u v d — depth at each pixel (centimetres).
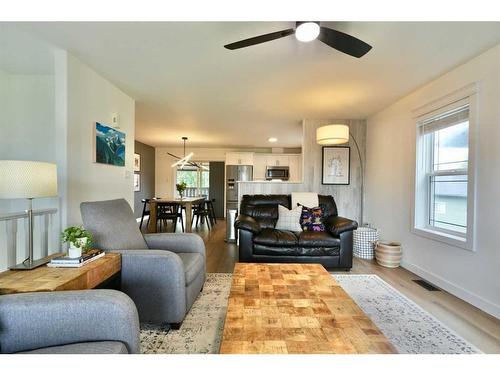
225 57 257
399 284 298
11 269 158
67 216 252
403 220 364
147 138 713
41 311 107
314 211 386
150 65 276
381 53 245
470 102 255
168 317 195
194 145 832
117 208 234
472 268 249
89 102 284
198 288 242
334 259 339
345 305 153
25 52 250
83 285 153
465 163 277
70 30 213
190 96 372
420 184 335
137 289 194
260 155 825
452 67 273
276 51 245
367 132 483
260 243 342
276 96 367
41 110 299
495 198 228
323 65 272
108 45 237
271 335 121
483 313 230
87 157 282
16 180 160
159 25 205
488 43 226
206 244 490
